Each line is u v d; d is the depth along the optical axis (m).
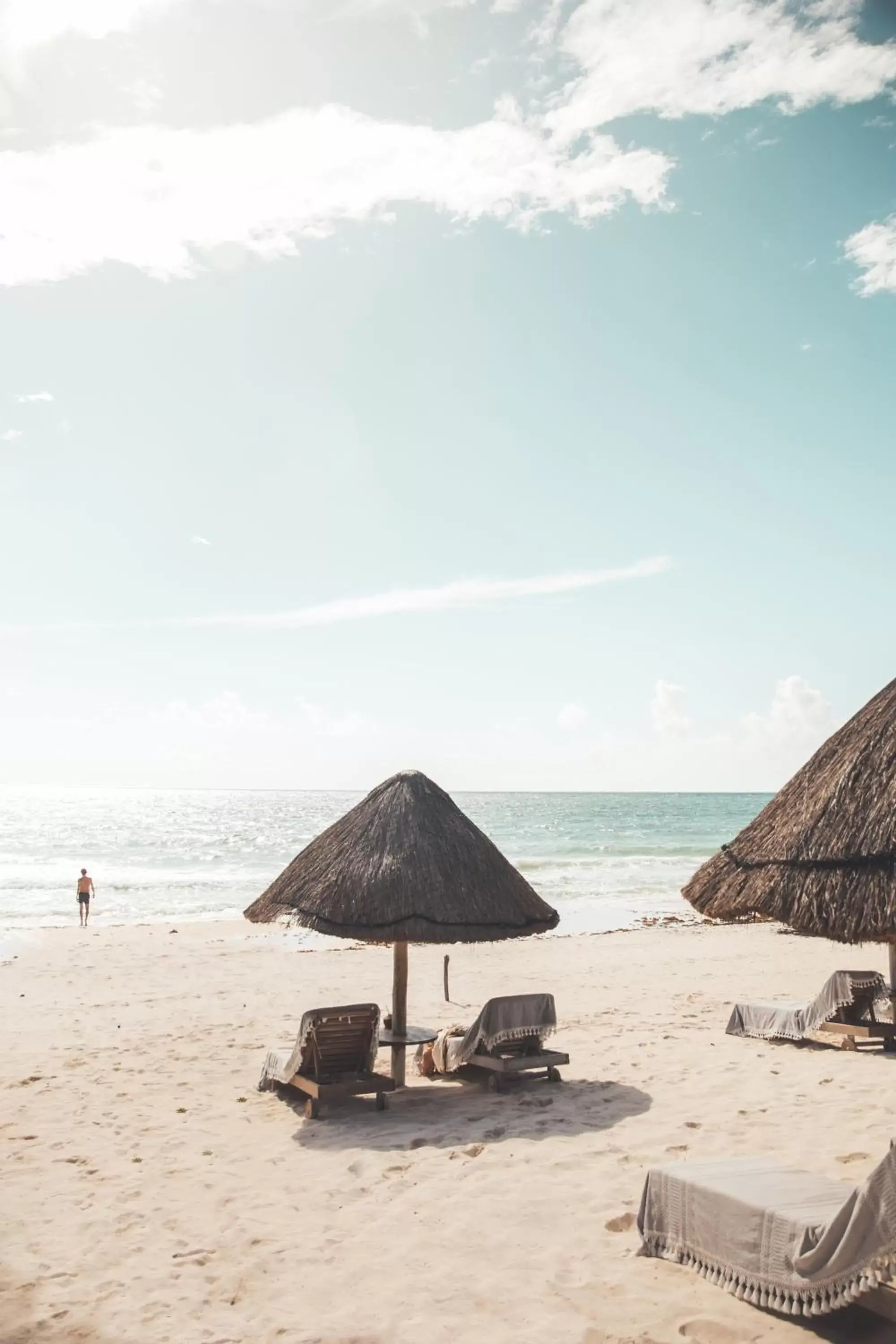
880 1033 10.18
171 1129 7.88
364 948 20.89
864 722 4.52
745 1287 4.61
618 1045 10.62
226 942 21.80
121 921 26.80
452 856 8.69
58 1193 6.43
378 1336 4.45
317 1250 5.44
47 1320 4.69
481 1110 8.26
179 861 47.97
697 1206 4.97
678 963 18.22
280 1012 13.30
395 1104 8.59
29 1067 10.02
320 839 9.28
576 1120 7.80
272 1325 4.59
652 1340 4.31
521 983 15.82
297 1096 8.88
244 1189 6.46
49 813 116.50
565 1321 4.51
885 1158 3.95
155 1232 5.77
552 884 34.94
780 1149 6.86
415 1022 12.55
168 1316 4.71
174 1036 11.62
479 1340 4.38
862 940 3.70
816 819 4.14
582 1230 5.58
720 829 71.44
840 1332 4.29
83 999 14.43
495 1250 5.35
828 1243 4.16
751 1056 9.94
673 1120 7.67
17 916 27.77
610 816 95.94
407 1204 6.08
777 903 4.02
